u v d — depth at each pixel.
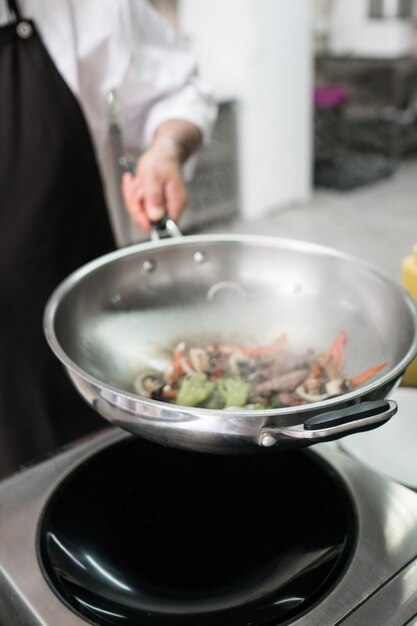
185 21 4.59
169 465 0.85
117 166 2.16
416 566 0.71
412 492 0.79
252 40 4.37
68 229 1.41
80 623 0.67
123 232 2.96
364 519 0.76
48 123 1.33
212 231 4.64
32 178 1.35
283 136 4.82
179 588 0.71
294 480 0.82
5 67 1.30
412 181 5.48
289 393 0.88
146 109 1.49
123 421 0.73
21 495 0.80
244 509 0.79
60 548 0.74
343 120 6.07
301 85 4.79
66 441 1.54
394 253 4.00
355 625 0.66
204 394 0.88
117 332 0.97
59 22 1.31
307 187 5.14
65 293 0.91
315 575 0.71
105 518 0.78
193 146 1.36
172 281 1.04
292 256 1.00
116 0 1.33
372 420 0.66
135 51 1.40
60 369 1.49
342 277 0.96
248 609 0.69
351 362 0.90
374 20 5.64
